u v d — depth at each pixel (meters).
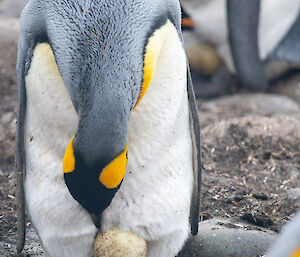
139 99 9.61
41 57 9.78
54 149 10.29
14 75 20.89
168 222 10.64
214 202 13.56
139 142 10.27
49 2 9.74
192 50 22.77
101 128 8.70
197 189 11.36
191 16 22.34
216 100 21.89
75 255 10.78
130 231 10.49
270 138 16.56
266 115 18.95
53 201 10.38
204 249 11.52
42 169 10.39
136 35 9.42
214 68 22.97
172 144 10.56
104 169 8.81
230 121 17.31
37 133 10.28
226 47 22.48
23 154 10.59
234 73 23.14
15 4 25.92
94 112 8.77
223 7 22.02
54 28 9.53
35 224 10.82
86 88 9.02
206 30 22.33
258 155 16.03
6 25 22.72
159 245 10.83
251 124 17.00
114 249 10.25
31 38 9.90
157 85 10.06
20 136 10.41
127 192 10.41
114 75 9.03
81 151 8.77
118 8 9.50
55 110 9.93
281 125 16.94
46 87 9.82
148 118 10.16
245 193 14.02
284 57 23.39
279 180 14.89
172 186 10.66
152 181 10.50
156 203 10.52
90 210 9.69
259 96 21.58
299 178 15.06
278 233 12.22
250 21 22.00
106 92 8.87
